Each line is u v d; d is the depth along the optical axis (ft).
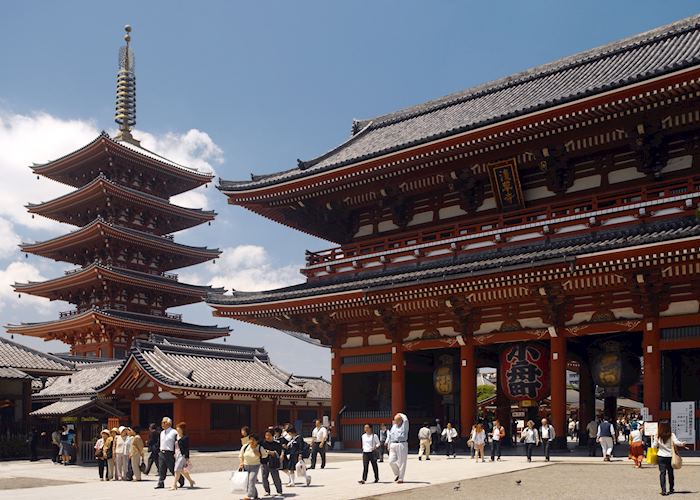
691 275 107.24
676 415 103.55
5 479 101.40
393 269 139.23
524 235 124.98
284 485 83.10
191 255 306.14
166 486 86.84
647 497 66.23
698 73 101.65
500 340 126.93
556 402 120.16
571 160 129.80
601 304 117.29
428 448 117.19
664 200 110.93
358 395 145.69
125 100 326.24
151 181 307.17
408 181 144.46
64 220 310.65
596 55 154.40
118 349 283.38
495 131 121.70
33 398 199.82
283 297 141.90
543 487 74.74
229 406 174.40
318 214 158.71
